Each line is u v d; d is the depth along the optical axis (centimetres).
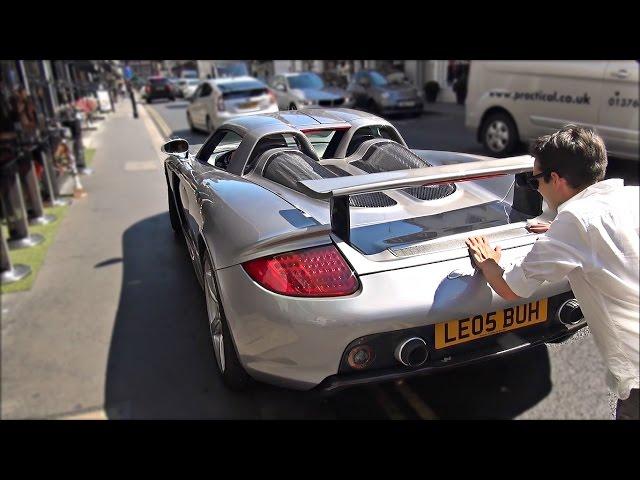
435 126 1222
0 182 470
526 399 251
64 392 265
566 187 158
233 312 212
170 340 310
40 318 343
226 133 354
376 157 294
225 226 231
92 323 334
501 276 183
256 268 202
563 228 152
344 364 194
